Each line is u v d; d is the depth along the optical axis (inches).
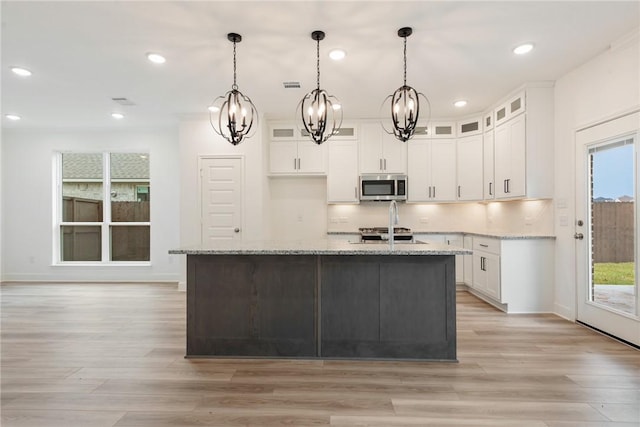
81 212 246.5
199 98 177.3
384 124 213.9
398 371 102.3
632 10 102.0
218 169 205.8
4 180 240.5
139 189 246.1
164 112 201.6
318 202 230.5
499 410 81.7
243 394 89.6
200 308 113.3
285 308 112.2
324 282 111.4
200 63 136.4
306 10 101.7
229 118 112.5
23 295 200.7
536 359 109.4
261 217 204.2
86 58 131.8
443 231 213.6
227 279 112.8
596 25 110.4
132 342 126.4
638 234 115.3
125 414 80.8
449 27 111.0
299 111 198.7
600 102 130.4
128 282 237.1
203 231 206.4
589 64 135.6
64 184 246.2
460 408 82.7
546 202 163.3
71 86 160.4
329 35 115.6
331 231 220.1
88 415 80.4
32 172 240.7
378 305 110.7
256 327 112.6
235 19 106.0
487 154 194.9
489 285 171.5
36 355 114.6
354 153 214.7
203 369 104.2
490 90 167.5
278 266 112.2
